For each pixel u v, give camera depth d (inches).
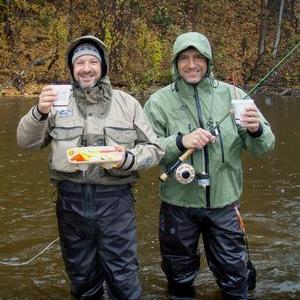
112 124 137.9
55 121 137.4
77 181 135.9
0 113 562.6
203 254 189.8
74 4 934.4
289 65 971.9
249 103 142.6
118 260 138.8
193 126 152.8
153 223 227.1
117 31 892.6
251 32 1082.1
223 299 154.6
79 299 148.4
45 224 224.2
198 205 150.6
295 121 538.6
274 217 235.8
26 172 313.0
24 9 911.7
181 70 151.5
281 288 162.9
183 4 1064.2
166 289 162.2
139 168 136.9
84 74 136.6
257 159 358.6
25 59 861.2
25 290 162.6
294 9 1128.8
